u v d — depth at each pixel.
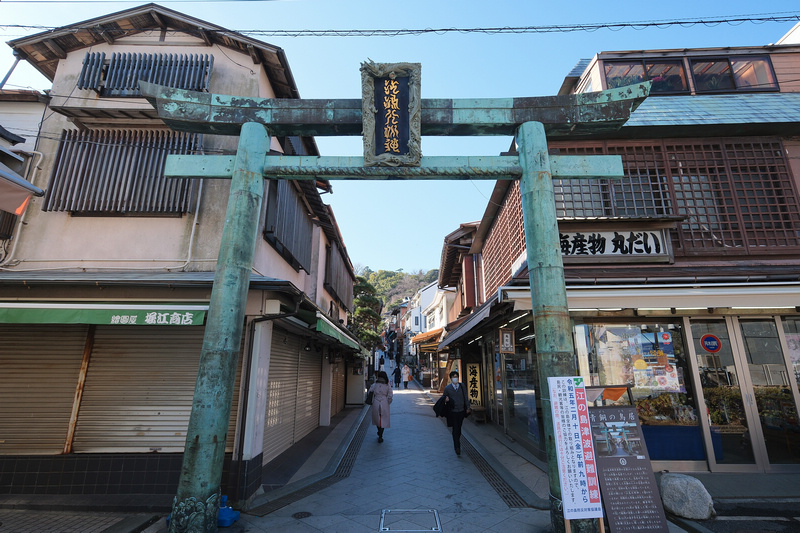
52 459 5.42
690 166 7.56
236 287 4.56
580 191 7.43
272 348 7.09
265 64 7.47
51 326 5.87
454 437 8.13
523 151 5.08
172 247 6.33
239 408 5.50
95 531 4.43
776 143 7.61
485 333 12.02
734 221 7.29
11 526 4.53
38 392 5.66
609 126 5.26
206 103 5.20
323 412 11.77
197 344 5.87
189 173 5.05
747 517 4.79
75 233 6.38
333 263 13.38
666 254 6.99
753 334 6.84
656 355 6.75
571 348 4.39
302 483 6.11
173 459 5.45
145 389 5.73
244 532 4.41
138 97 6.79
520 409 8.63
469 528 4.52
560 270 4.59
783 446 6.42
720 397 6.61
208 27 7.05
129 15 7.02
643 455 4.32
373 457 7.98
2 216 6.32
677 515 4.77
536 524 4.62
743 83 8.30
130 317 4.75
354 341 11.61
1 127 6.43
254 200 4.91
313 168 5.05
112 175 6.46
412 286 80.62
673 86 8.30
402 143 5.04
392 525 4.61
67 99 6.76
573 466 3.97
